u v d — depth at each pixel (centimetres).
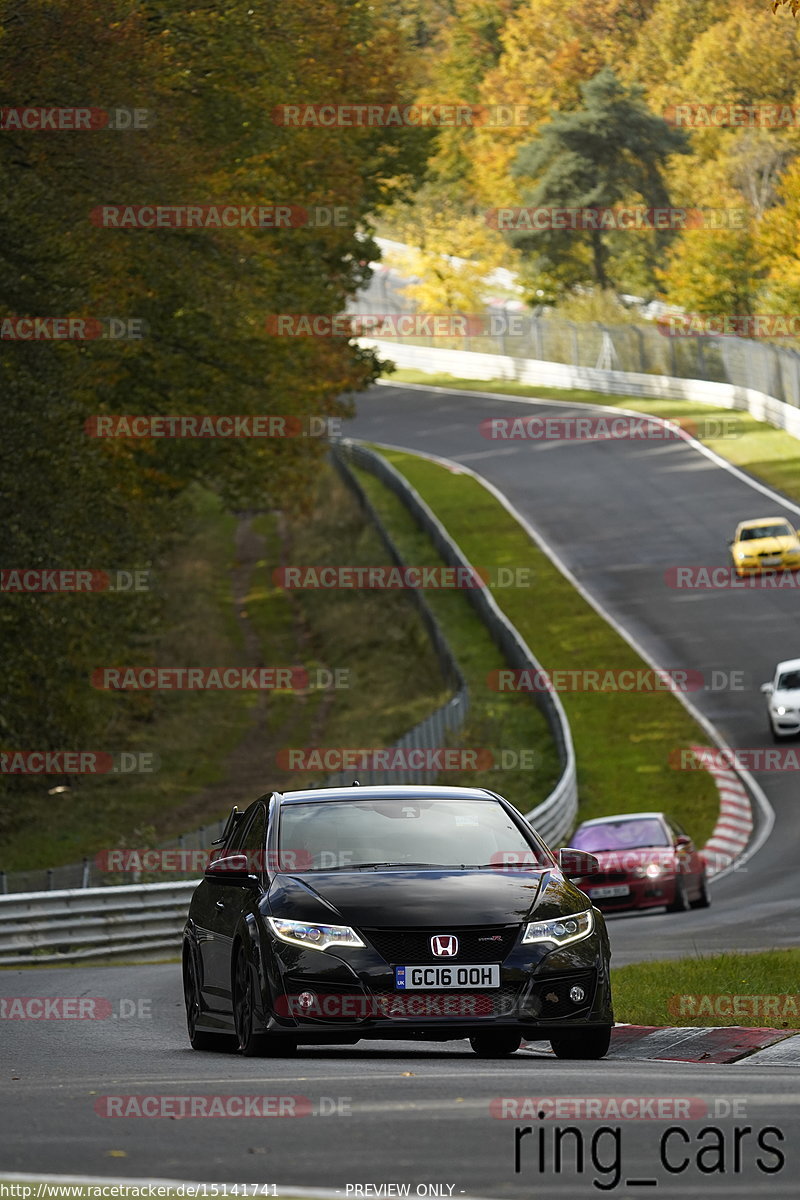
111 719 17088
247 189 13950
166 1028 4859
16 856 13838
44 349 10350
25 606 10631
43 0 10312
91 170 10969
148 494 14075
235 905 3694
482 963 3378
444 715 14638
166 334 12712
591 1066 3350
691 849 9594
